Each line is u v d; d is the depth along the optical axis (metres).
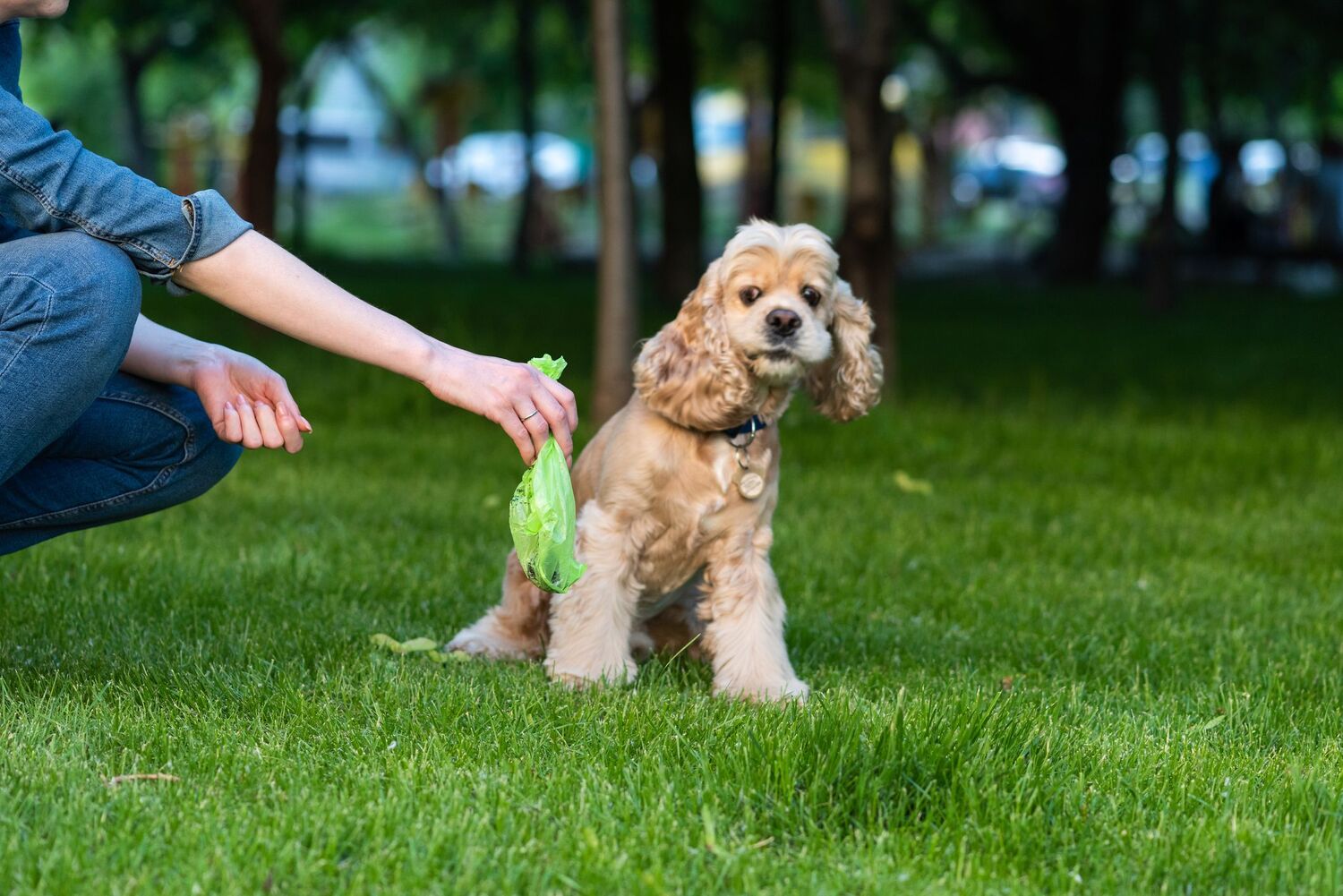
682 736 2.85
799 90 31.56
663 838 2.33
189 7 21.95
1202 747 2.96
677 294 16.34
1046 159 46.59
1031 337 14.20
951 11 25.55
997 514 6.26
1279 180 31.42
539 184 30.12
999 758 2.63
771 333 3.37
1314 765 2.85
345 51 30.00
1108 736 3.00
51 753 2.54
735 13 24.25
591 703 3.11
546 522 2.80
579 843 2.27
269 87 10.91
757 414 3.51
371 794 2.46
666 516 3.49
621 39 7.76
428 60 36.34
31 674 3.20
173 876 2.10
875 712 2.90
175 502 3.09
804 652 4.01
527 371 2.74
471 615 4.21
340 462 6.93
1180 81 17.19
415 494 6.13
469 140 45.50
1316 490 7.09
